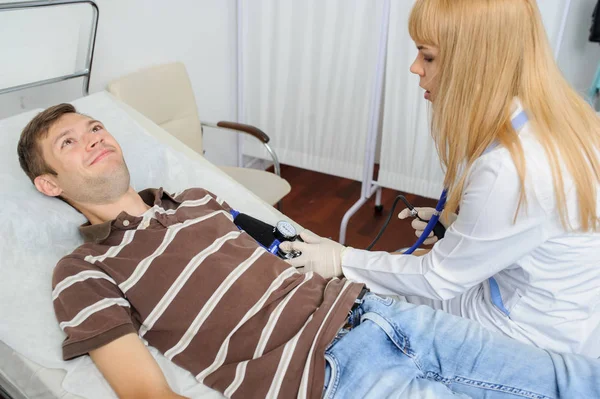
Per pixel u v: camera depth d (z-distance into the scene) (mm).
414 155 2574
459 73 1039
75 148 1274
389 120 2564
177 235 1258
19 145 1315
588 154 1019
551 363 1050
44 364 1055
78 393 1015
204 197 1431
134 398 985
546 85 1025
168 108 2248
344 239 2617
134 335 1062
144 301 1172
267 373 1062
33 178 1326
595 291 1137
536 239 1062
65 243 1310
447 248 1146
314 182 3262
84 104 1717
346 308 1146
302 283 1232
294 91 2799
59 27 1659
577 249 1084
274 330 1139
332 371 1041
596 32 2297
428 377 1109
